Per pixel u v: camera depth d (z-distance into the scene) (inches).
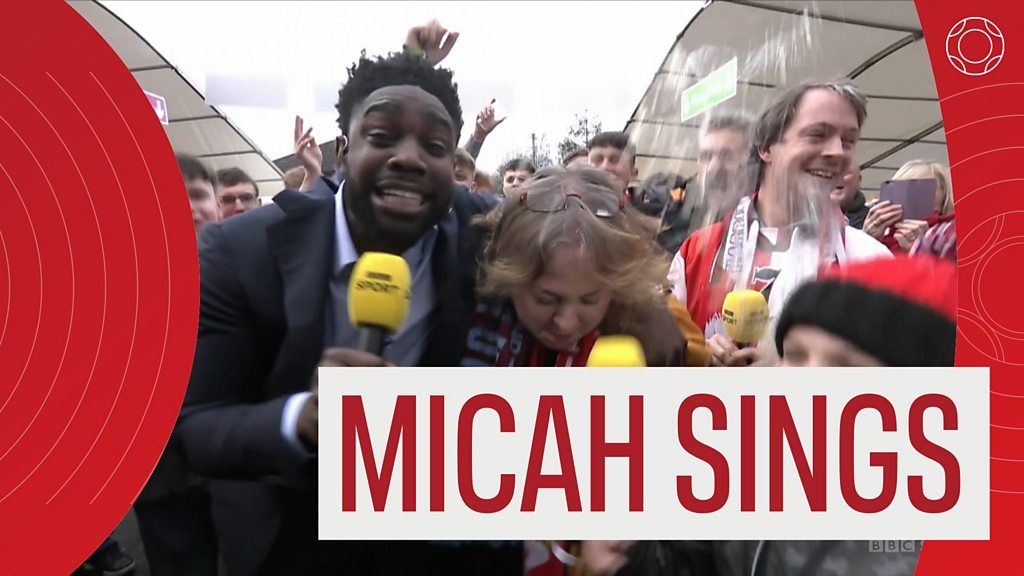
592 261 26.5
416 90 26.9
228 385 28.1
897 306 28.1
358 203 27.4
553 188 27.0
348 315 28.2
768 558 29.2
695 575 29.8
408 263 28.5
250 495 29.1
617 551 29.0
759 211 30.7
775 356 30.0
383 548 29.5
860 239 31.0
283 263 27.8
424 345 28.8
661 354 28.5
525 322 28.2
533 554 29.6
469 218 28.8
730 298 29.4
